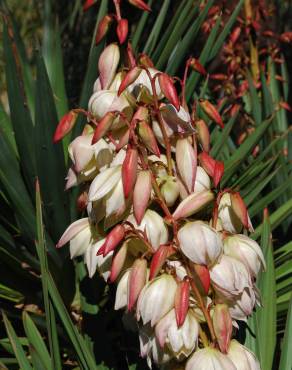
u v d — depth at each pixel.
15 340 0.82
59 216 1.05
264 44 1.78
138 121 0.73
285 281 1.05
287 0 1.92
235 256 0.73
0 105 1.21
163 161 0.79
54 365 0.79
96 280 1.03
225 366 0.69
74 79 2.02
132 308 0.73
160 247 0.69
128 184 0.69
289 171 1.30
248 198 1.08
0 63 2.27
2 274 1.09
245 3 1.49
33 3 2.30
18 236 1.13
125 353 1.05
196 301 0.73
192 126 0.77
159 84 0.74
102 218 0.77
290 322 0.85
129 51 0.80
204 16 1.09
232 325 0.75
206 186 0.77
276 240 1.23
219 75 1.50
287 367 0.84
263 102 1.39
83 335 1.00
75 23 2.03
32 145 1.04
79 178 0.79
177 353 0.71
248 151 1.14
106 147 0.77
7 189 1.04
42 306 1.12
